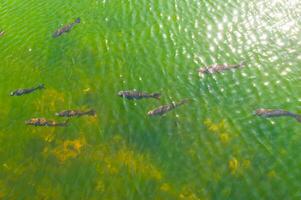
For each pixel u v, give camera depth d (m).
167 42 24.34
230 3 26.70
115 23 26.47
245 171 16.80
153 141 18.66
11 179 17.83
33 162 18.44
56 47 25.25
